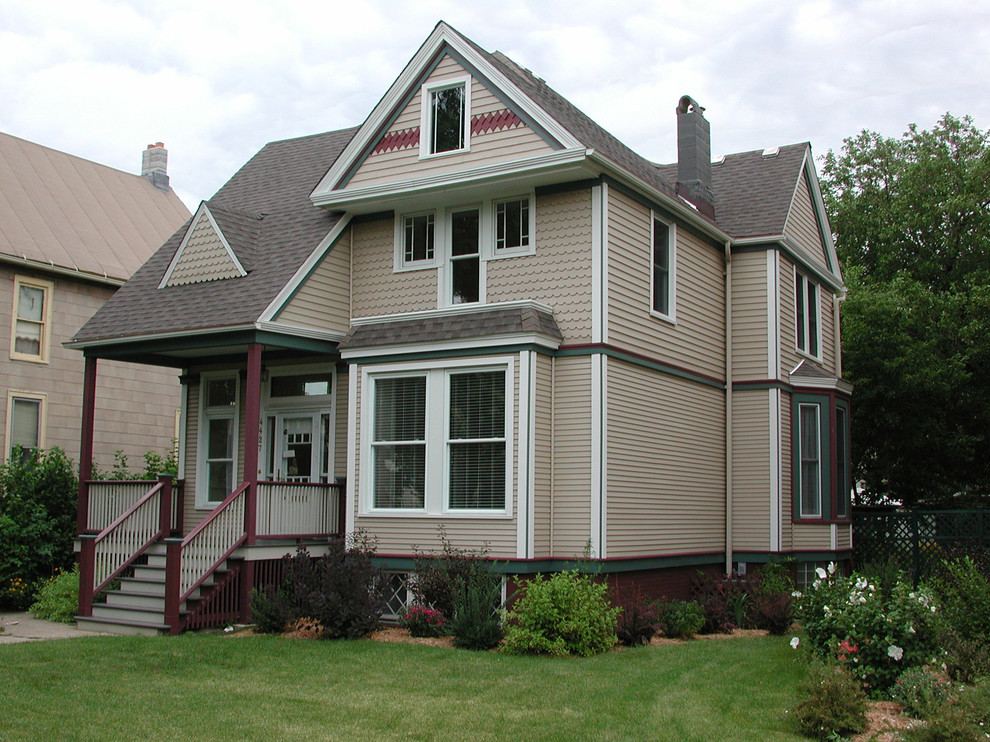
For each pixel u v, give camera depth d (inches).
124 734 336.5
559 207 627.5
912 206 1176.2
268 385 731.4
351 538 619.2
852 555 852.0
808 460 800.9
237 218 722.8
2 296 886.4
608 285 610.5
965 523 834.2
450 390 605.3
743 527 759.7
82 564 600.1
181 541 560.7
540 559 579.8
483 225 652.7
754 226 789.2
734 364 780.6
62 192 1036.5
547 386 601.3
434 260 668.1
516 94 624.7
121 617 587.2
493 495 585.9
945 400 1013.8
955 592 491.2
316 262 665.0
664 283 691.4
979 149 1223.5
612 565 591.5
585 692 405.1
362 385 630.5
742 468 765.9
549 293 622.2
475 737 340.8
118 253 1010.1
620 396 616.1
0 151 1018.7
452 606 552.7
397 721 358.9
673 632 579.2
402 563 604.1
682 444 698.8
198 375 771.4
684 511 695.1
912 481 1073.5
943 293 1064.8
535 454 583.5
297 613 557.6
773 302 772.0
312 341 657.0
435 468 601.0
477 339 595.5
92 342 679.1
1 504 747.4
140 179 1180.5
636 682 425.1
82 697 385.7
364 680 423.8
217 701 383.9
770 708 383.9
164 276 717.3
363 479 622.5
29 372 899.4
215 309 645.3
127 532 627.2
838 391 834.8
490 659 474.9
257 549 605.0
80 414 939.3
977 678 378.6
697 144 799.1
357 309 692.7
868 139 1309.1
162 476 655.1
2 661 453.1
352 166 687.7
